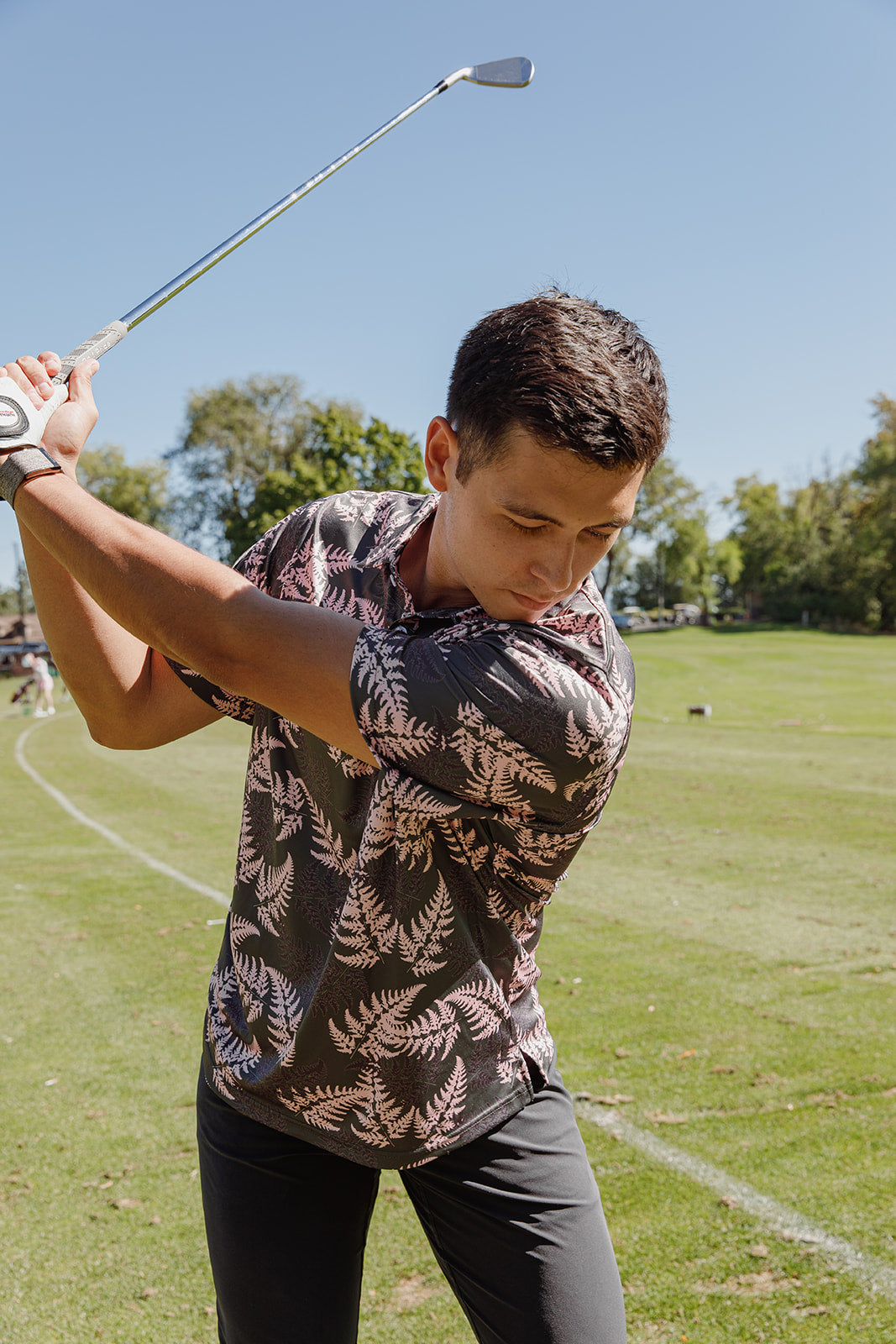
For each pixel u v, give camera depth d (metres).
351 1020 1.20
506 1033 1.25
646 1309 2.44
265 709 1.27
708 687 31.22
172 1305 2.52
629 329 1.04
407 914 1.17
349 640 1.05
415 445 46.03
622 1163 3.12
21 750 17.39
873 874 7.09
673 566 80.50
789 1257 2.63
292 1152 1.27
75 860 8.11
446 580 1.20
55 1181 3.12
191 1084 3.83
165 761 15.49
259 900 1.29
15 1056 4.11
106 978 5.09
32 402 1.22
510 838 1.15
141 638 1.10
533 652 1.05
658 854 7.85
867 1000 4.54
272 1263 1.25
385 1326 2.42
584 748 1.05
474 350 1.02
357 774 1.16
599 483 0.97
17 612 91.88
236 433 54.44
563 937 5.64
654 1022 4.31
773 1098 3.56
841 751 15.10
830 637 56.66
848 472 84.56
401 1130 1.23
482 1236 1.24
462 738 1.03
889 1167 3.07
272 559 1.33
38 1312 2.49
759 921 5.91
